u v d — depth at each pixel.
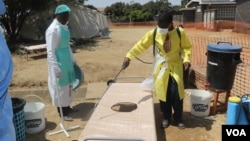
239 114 4.63
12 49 15.99
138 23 45.41
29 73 9.81
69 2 20.11
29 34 19.92
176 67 4.96
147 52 14.30
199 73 7.21
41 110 5.02
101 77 8.82
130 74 9.32
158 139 4.73
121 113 4.49
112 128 3.97
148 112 4.51
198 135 4.85
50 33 5.08
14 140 1.95
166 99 5.03
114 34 28.00
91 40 20.83
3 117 1.83
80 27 21.08
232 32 27.11
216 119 5.49
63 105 5.49
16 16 18.83
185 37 4.89
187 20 40.00
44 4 17.89
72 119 5.58
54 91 5.39
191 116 5.63
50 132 5.06
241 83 7.18
